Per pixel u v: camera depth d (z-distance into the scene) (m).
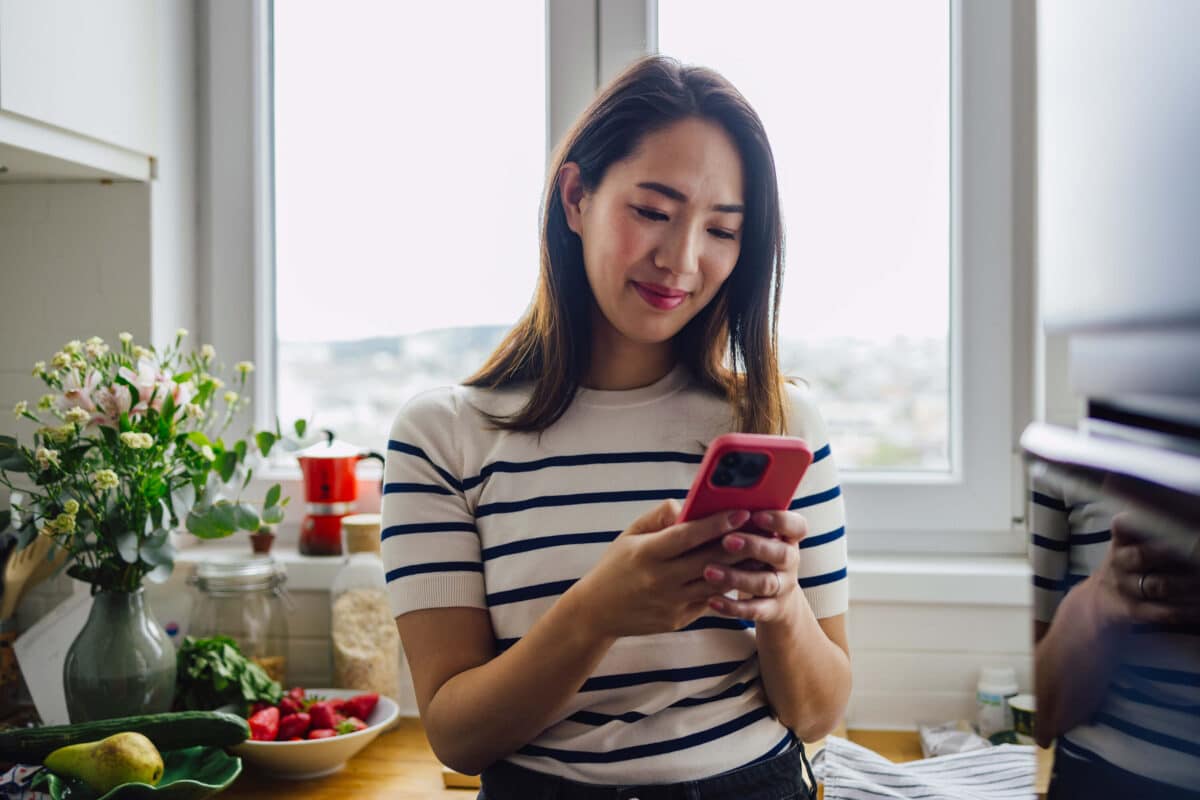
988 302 1.63
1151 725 0.34
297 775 1.32
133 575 1.30
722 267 0.88
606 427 0.94
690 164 0.85
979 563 1.60
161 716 1.20
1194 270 0.31
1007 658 1.52
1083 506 0.41
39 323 1.63
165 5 1.64
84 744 1.14
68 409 1.33
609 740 0.87
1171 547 0.32
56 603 1.63
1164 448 0.35
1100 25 0.40
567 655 0.78
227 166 1.74
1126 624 0.36
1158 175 0.34
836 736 1.43
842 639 0.96
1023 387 1.65
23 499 1.57
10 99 1.27
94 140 1.47
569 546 0.90
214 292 1.75
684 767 0.87
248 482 1.58
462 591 0.91
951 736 1.39
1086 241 0.43
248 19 1.73
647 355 0.97
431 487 0.94
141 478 1.29
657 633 0.80
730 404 0.96
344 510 1.67
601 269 0.88
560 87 1.67
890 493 1.67
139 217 1.62
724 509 0.70
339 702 1.42
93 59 1.44
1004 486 1.64
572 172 0.93
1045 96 0.51
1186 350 0.33
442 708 0.86
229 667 1.39
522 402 0.96
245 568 1.50
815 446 0.97
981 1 1.61
